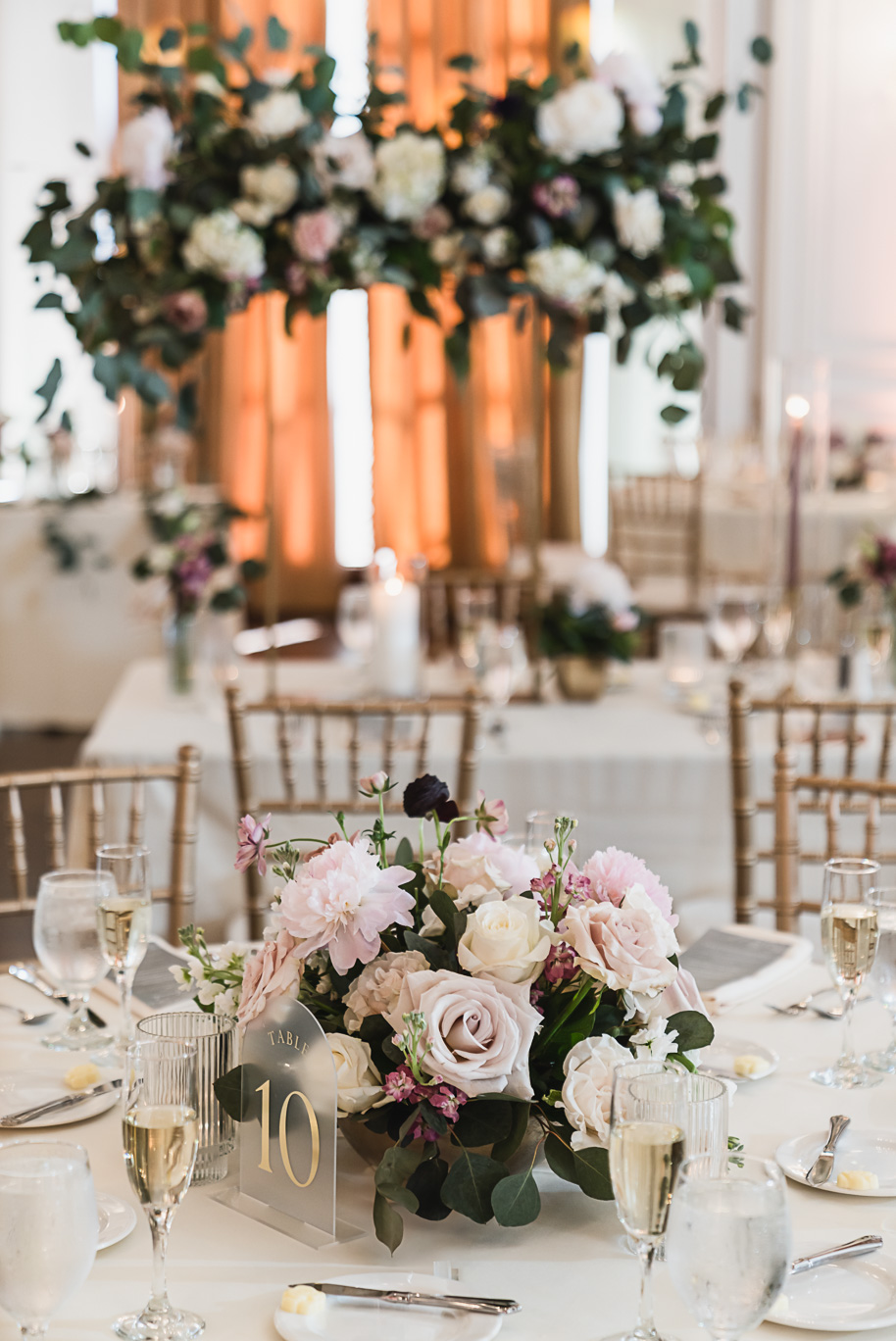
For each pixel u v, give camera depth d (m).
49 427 6.89
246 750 2.44
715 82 6.77
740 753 2.29
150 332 2.64
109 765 2.69
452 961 1.11
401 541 8.28
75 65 7.79
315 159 2.65
